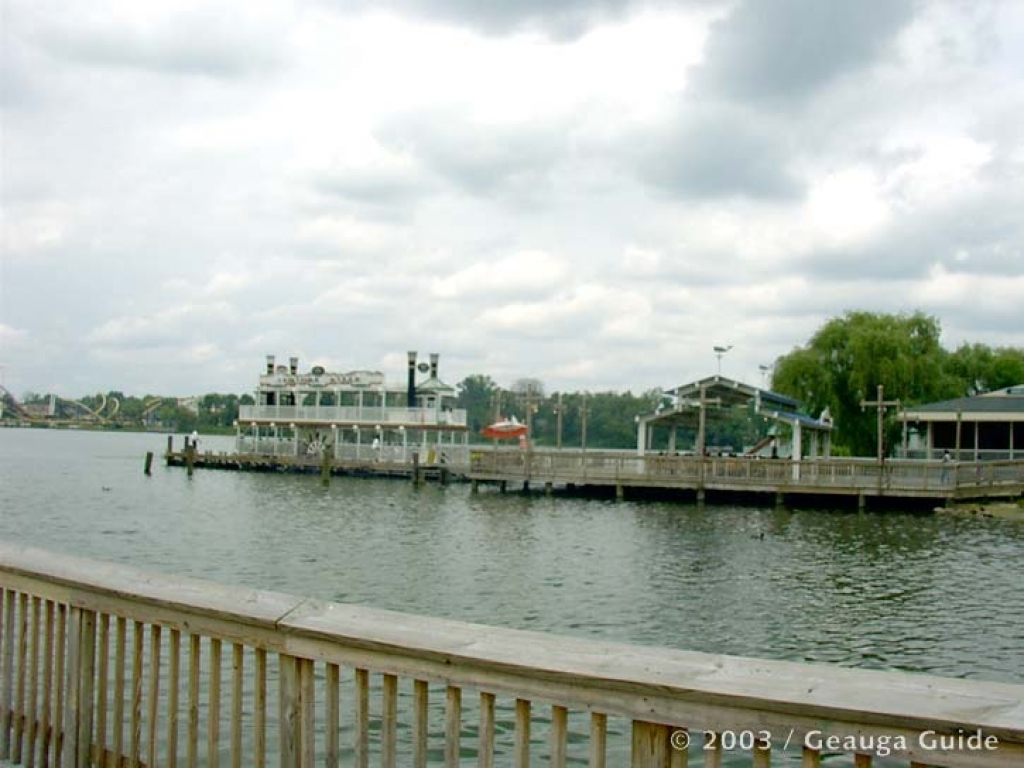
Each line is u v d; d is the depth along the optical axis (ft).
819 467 151.23
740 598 73.26
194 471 252.21
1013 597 73.51
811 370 210.38
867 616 66.13
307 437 259.80
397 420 245.65
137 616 16.34
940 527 123.13
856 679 10.43
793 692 10.27
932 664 52.75
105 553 96.07
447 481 215.51
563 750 11.67
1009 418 175.52
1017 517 133.49
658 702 10.89
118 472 246.47
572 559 95.30
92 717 17.48
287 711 14.24
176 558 93.56
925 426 195.42
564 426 530.68
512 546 105.81
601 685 11.16
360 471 236.22
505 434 239.71
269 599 15.03
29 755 18.62
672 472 163.12
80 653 17.47
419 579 82.02
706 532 119.24
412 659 12.78
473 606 69.62
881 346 205.87
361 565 90.17
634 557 96.63
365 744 13.44
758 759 10.36
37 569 18.02
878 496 150.30
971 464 150.10
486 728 12.25
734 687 10.53
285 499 171.32
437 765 33.65
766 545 106.11
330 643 13.57
